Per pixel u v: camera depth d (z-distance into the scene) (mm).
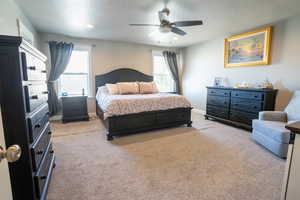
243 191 1615
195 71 5430
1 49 1061
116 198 1528
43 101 1715
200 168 2027
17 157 646
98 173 1921
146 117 3299
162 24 2705
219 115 4125
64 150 2525
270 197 1531
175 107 3570
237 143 2799
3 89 1092
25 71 1188
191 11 2764
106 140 2947
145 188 1664
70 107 4145
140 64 5352
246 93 3443
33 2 2418
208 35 4297
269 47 3383
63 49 4148
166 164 2125
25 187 1217
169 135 3203
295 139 866
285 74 3189
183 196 1554
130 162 2174
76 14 2873
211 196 1550
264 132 2549
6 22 2143
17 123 1142
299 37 2959
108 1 2389
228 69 4320
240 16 2980
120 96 3613
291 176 900
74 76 4559
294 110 2684
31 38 3287
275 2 2439
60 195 1558
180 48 5980
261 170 1979
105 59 4828
